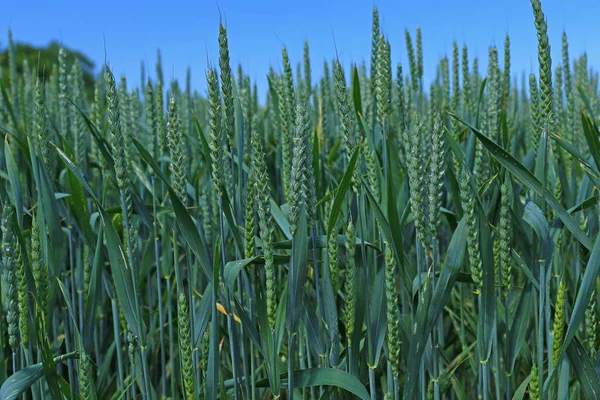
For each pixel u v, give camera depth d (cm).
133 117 100
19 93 115
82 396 63
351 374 64
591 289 59
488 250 62
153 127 80
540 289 63
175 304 98
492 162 70
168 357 99
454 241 61
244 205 66
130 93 103
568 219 61
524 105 147
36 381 67
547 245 63
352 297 63
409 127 86
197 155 107
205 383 65
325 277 64
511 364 66
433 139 58
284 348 80
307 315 65
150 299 90
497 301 71
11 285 61
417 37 91
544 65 61
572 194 82
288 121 75
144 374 65
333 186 84
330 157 93
